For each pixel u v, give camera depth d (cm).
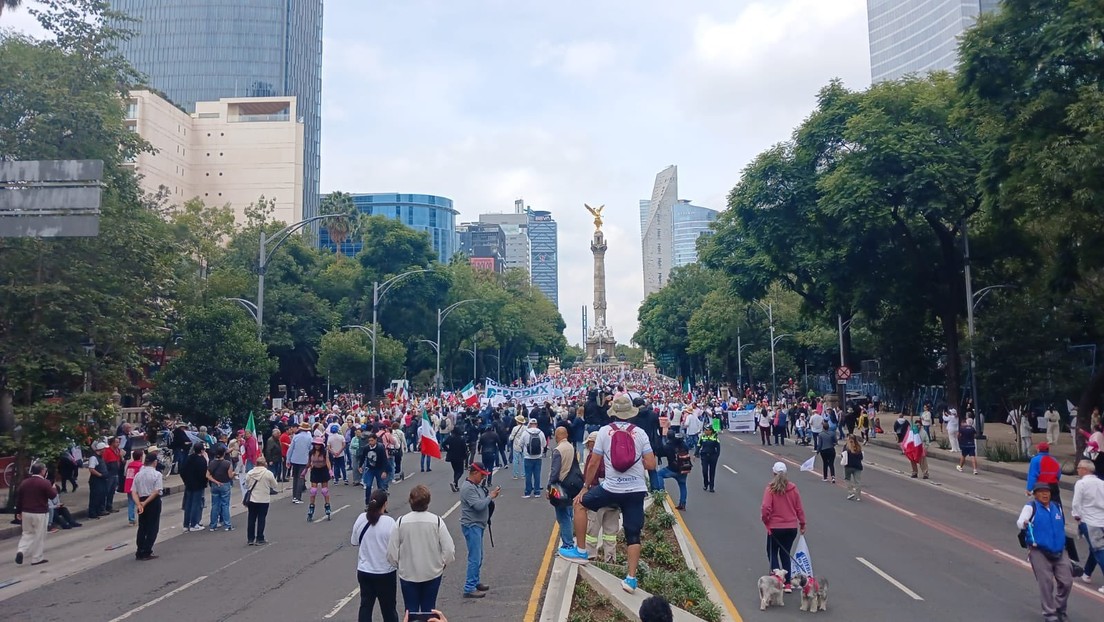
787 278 4834
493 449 2277
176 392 2909
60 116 2194
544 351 12862
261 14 15300
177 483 2680
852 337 5797
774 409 4316
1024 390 2981
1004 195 2367
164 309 2745
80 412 2105
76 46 2338
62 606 1173
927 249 3881
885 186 3353
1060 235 2414
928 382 4484
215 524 1838
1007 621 1012
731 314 7356
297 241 6975
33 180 1524
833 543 1512
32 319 2119
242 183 12300
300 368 6756
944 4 15088
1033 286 3312
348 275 7469
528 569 1309
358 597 1177
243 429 2788
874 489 2305
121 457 2461
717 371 9606
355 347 5688
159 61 15138
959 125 3030
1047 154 2103
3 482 2609
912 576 1250
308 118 15800
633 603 923
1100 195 2028
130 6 15338
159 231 2764
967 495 2172
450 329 8081
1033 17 2378
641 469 1005
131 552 1603
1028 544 1021
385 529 912
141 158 10738
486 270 11369
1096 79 2273
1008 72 2416
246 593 1217
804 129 4153
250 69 15125
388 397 4934
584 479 1196
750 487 2314
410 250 7488
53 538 1806
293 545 1608
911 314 4178
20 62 2209
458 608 1084
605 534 1220
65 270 2158
